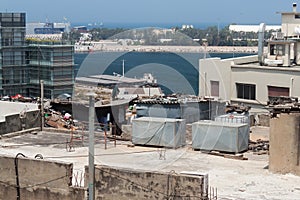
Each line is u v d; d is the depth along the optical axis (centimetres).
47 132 3200
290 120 2303
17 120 3183
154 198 1880
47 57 4509
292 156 2314
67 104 3628
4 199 2123
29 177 2070
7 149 2769
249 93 4625
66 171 2002
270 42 4875
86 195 1966
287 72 4394
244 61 4947
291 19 5194
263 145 2831
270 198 2012
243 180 2228
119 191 1928
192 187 1820
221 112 2962
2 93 4575
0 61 4578
